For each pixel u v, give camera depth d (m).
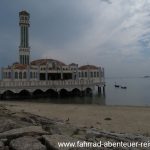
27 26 100.56
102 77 89.94
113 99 70.81
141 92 98.19
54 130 12.69
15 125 12.38
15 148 8.64
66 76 85.94
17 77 77.19
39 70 81.44
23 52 98.81
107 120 26.00
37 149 8.46
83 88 76.69
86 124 23.20
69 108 38.41
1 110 23.75
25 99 65.44
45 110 35.12
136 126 22.69
